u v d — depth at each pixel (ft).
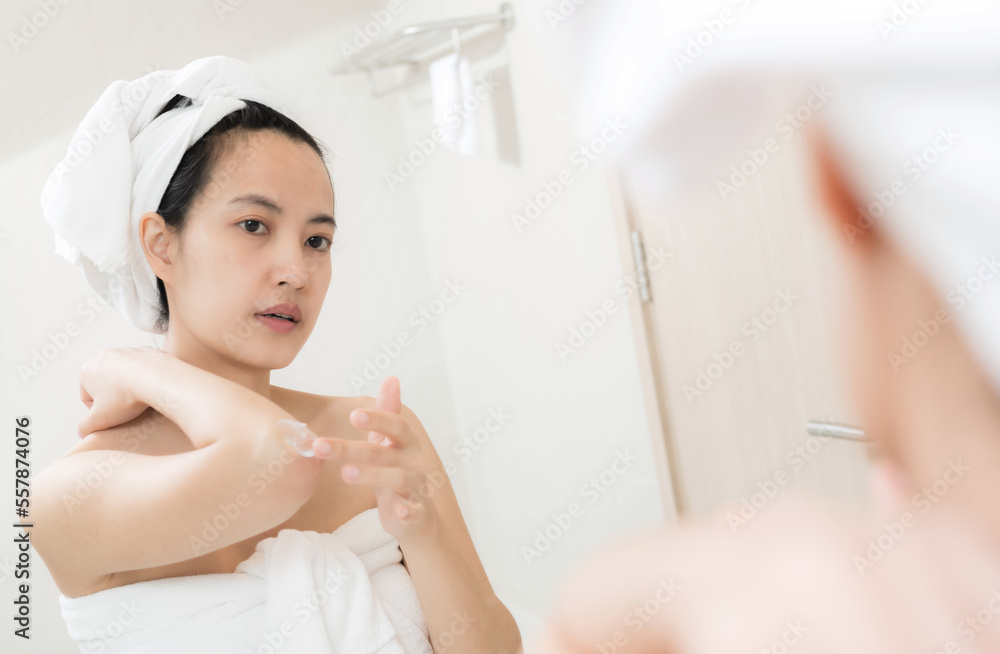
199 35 5.27
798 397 2.90
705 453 3.81
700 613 0.36
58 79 4.77
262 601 1.97
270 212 2.00
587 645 0.38
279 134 2.08
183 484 1.72
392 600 2.13
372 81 5.88
